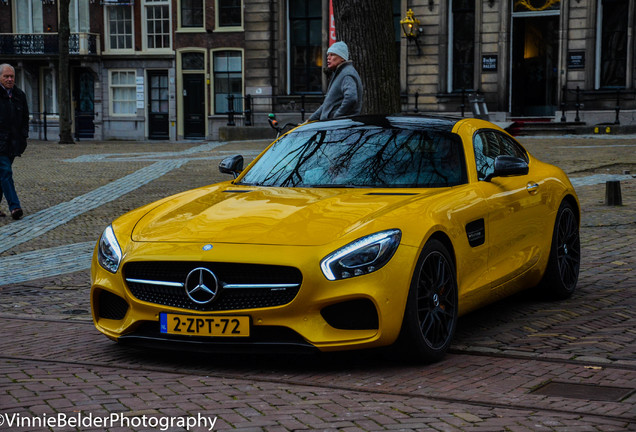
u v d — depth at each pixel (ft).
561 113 88.22
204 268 14.39
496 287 17.67
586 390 13.34
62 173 58.70
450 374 14.44
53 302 22.18
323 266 13.98
